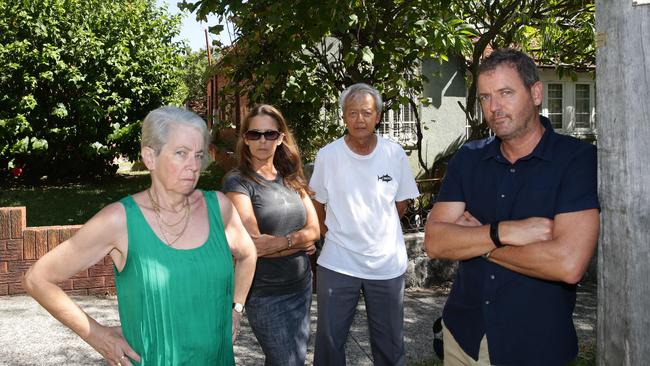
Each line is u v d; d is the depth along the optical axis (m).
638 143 2.05
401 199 4.08
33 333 5.12
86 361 4.60
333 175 3.87
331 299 3.84
